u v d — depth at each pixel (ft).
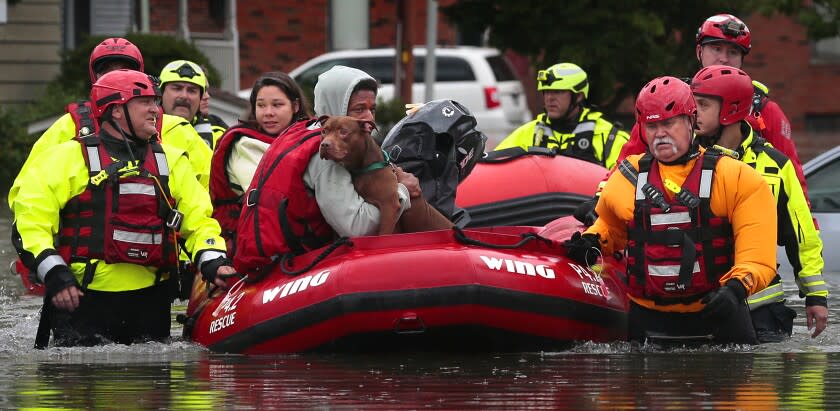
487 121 246.06
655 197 59.62
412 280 58.23
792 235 63.57
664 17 165.58
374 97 62.85
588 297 61.72
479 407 47.70
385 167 60.75
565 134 93.97
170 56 207.82
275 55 286.25
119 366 58.70
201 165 79.56
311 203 62.34
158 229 65.72
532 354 60.44
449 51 248.32
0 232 123.65
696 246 59.41
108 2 240.73
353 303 58.23
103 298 65.82
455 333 59.62
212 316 65.41
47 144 69.97
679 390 50.90
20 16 208.54
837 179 95.96
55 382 54.39
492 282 58.65
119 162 64.90
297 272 61.05
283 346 60.90
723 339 62.18
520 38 166.50
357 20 289.12
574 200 84.38
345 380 53.78
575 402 48.60
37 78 211.00
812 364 57.26
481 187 84.33
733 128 64.08
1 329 72.18
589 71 162.40
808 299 63.77
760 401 48.70
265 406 48.34
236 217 73.36
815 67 327.06
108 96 64.75
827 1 178.81
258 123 72.43
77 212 65.00
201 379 54.70
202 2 261.85
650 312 61.72
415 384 52.60
